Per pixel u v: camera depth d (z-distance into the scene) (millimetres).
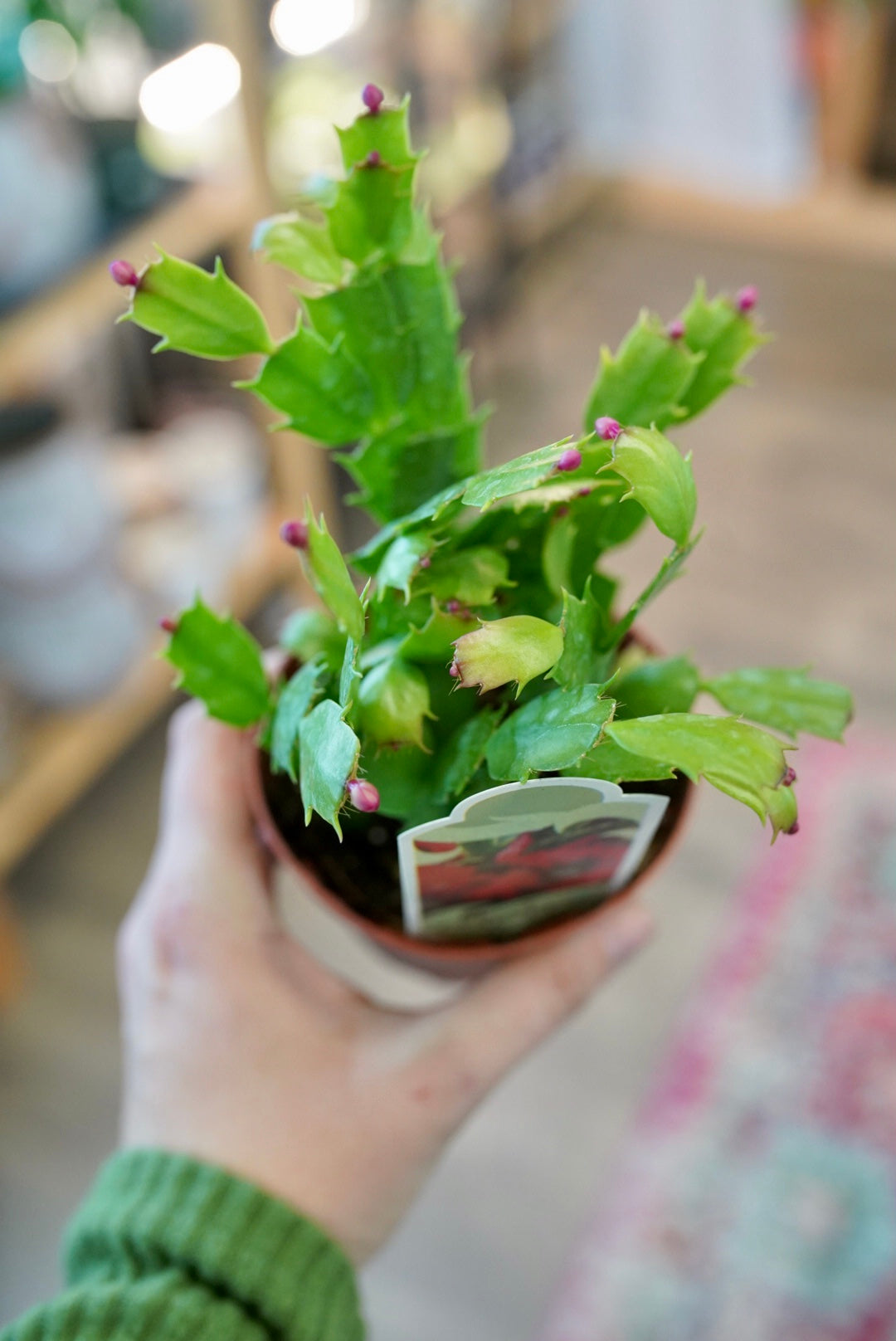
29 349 658
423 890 357
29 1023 828
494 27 1189
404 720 330
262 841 443
